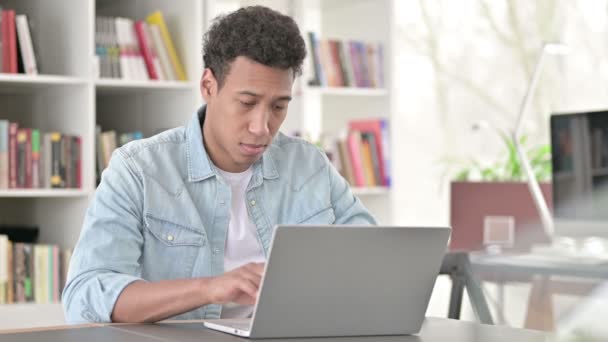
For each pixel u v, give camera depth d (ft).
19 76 11.22
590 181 11.28
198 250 6.29
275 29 5.76
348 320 4.79
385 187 14.23
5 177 11.21
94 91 11.70
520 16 17.66
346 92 13.93
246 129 5.89
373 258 4.73
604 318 2.54
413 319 4.97
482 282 12.55
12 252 11.30
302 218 6.79
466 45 17.51
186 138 6.49
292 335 4.66
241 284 4.87
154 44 12.30
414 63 17.16
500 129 15.72
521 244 12.50
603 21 17.65
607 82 17.60
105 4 13.66
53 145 11.53
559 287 12.07
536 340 4.70
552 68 17.60
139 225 6.10
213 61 5.98
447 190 17.01
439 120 17.25
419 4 17.24
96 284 5.41
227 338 4.57
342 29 14.78
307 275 4.56
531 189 12.48
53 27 12.27
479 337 4.82
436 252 4.94
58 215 12.11
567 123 11.60
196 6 12.15
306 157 7.00
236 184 6.60
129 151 6.26
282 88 5.83
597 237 11.21
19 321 11.12
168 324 5.15
